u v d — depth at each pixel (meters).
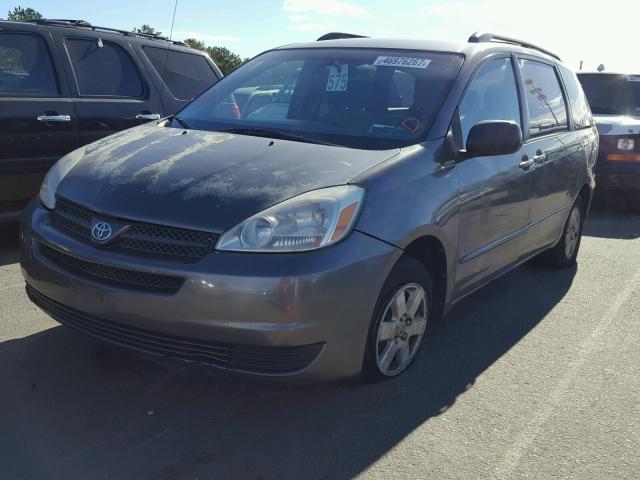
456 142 3.71
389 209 3.06
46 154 5.49
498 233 4.17
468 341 4.20
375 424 3.12
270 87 4.30
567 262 5.93
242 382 3.41
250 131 3.79
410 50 4.22
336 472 2.73
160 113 6.30
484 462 2.87
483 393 3.50
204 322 2.72
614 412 3.38
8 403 3.12
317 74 4.21
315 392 3.37
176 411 3.12
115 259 2.85
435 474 2.76
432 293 3.72
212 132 3.76
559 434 3.13
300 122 3.90
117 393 3.25
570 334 4.42
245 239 2.75
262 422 3.07
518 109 4.59
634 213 8.94
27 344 3.73
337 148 3.38
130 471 2.66
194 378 3.42
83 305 2.97
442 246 3.51
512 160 4.25
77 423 2.98
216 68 7.19
